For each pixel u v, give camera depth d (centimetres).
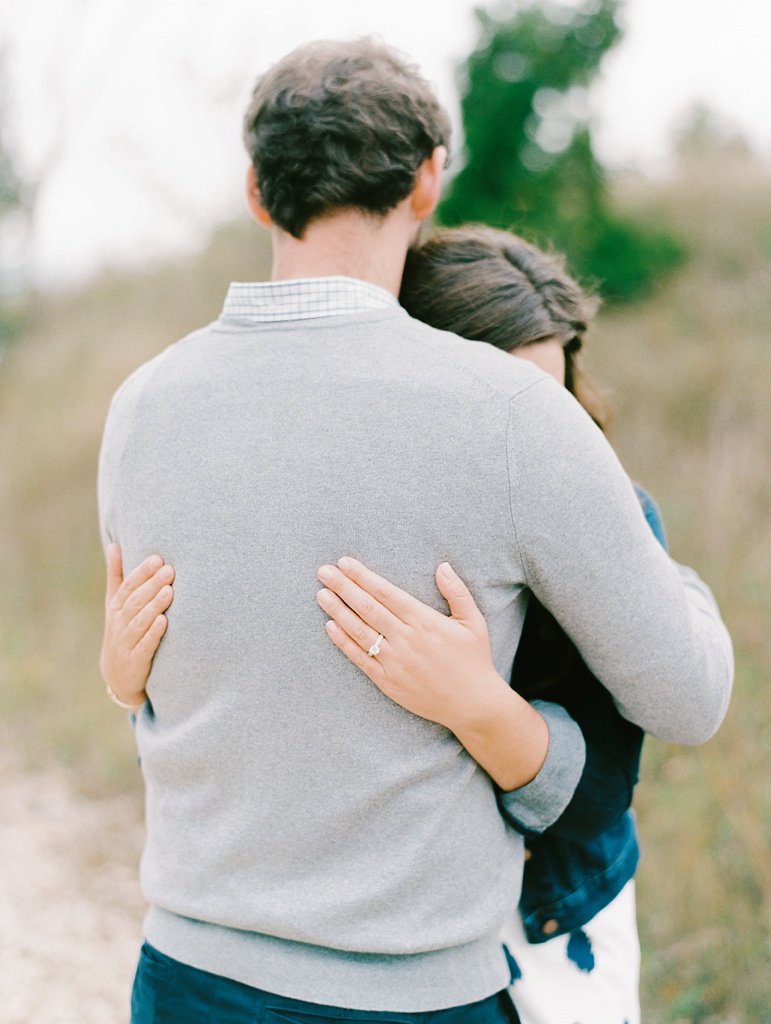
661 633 96
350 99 100
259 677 95
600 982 124
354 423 93
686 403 524
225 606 95
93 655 452
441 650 91
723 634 111
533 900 123
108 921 269
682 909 218
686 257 863
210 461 97
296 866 97
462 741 97
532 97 1006
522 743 100
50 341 1037
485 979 102
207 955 102
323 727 94
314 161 101
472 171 1040
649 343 676
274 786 96
